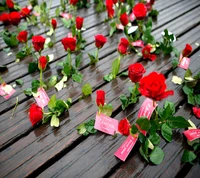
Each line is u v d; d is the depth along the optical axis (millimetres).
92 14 956
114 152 482
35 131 520
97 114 532
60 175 445
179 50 759
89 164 463
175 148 492
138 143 495
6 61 713
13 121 542
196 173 456
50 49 765
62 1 964
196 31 852
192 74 669
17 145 493
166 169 457
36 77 660
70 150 488
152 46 751
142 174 450
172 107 554
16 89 622
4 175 443
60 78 657
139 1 1045
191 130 506
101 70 686
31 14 935
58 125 526
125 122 446
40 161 466
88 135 514
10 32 843
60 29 862
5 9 964
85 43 787
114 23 822
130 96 579
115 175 448
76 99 596
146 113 508
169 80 651
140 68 492
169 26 883
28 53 732
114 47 779
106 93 611
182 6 1015
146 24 812
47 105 577
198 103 580
